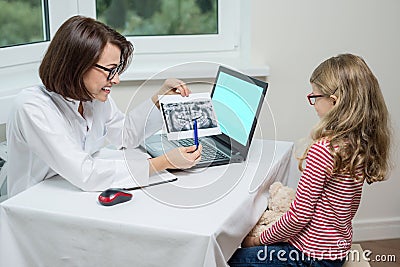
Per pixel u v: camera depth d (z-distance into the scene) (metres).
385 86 2.65
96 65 1.64
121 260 1.48
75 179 1.64
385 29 2.59
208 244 1.38
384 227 2.80
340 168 1.61
